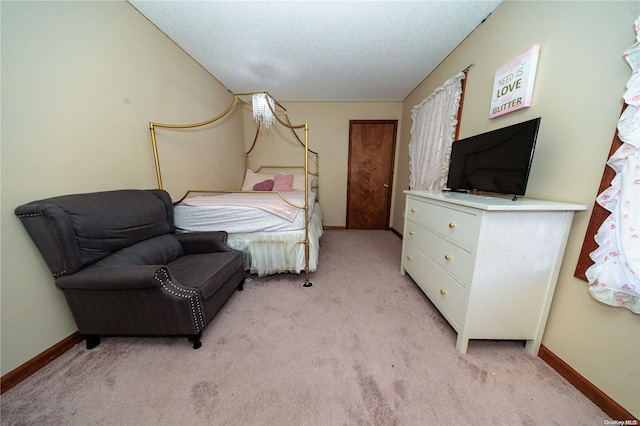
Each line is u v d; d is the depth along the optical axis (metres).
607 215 0.95
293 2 1.58
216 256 1.70
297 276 2.21
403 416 0.93
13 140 1.06
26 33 1.09
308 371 1.14
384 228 4.11
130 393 1.02
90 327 1.24
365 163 3.93
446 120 2.26
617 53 0.93
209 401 0.99
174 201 2.15
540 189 1.30
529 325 1.22
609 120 0.96
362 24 1.81
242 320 1.54
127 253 1.36
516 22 1.45
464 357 1.23
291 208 1.98
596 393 0.97
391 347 1.30
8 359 1.05
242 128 3.78
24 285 1.10
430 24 1.80
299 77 2.83
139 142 1.77
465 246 1.22
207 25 1.85
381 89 3.22
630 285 0.86
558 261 1.12
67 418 0.92
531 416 0.93
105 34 1.47
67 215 1.12
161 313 1.21
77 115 1.33
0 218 1.02
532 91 1.33
